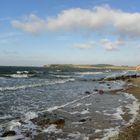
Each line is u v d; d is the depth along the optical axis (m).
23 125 14.19
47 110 19.14
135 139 10.77
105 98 27.06
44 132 12.84
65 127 13.87
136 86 43.19
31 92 31.67
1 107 20.03
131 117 16.59
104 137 11.91
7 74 72.62
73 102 23.75
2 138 11.66
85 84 49.94
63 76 80.00
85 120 15.63
